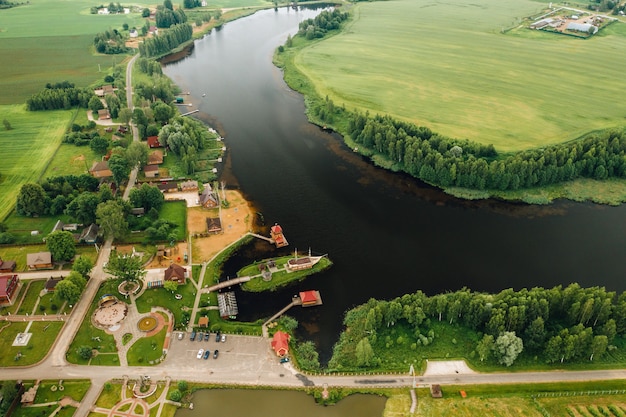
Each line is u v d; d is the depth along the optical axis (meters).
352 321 137.50
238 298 144.75
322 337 133.50
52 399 112.75
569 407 112.25
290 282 151.50
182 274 147.38
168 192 195.25
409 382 118.88
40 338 128.00
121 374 119.31
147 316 135.88
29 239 164.75
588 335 120.38
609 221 181.50
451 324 134.88
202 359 123.81
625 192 195.88
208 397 115.56
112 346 126.25
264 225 178.12
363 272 156.50
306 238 171.50
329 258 162.12
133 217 172.00
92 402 112.44
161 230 166.12
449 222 181.38
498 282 152.62
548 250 166.62
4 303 138.50
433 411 111.62
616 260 162.00
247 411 112.88
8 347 125.25
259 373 121.00
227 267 157.25
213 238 169.50
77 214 168.88
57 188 183.25
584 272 156.50
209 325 134.12
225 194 196.75
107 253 159.25
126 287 145.25
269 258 161.50
